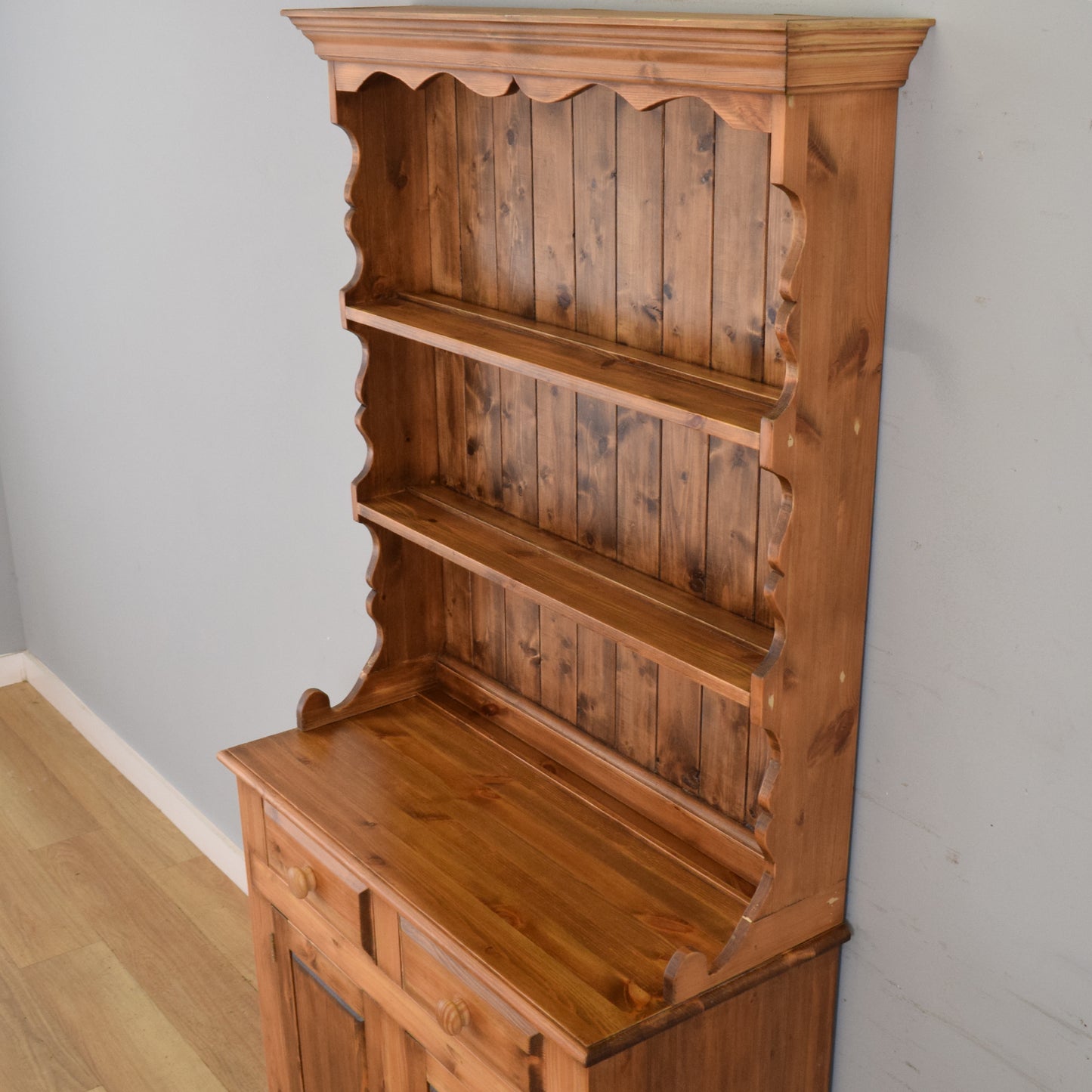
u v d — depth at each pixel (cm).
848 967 192
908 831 177
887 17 152
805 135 142
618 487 203
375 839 206
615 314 194
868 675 176
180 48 290
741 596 187
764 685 163
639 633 181
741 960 177
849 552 167
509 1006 177
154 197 319
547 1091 175
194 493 340
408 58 188
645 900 192
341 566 288
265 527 313
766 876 177
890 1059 190
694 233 178
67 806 405
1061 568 151
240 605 333
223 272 299
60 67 346
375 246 221
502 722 240
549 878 197
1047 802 159
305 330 276
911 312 158
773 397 167
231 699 351
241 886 363
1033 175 143
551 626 225
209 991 323
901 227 156
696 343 182
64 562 434
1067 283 143
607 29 148
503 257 212
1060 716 155
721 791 200
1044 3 138
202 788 379
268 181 274
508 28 162
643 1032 167
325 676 306
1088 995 161
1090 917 158
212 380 317
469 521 225
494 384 222
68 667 455
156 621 380
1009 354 150
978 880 170
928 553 164
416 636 248
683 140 176
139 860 377
